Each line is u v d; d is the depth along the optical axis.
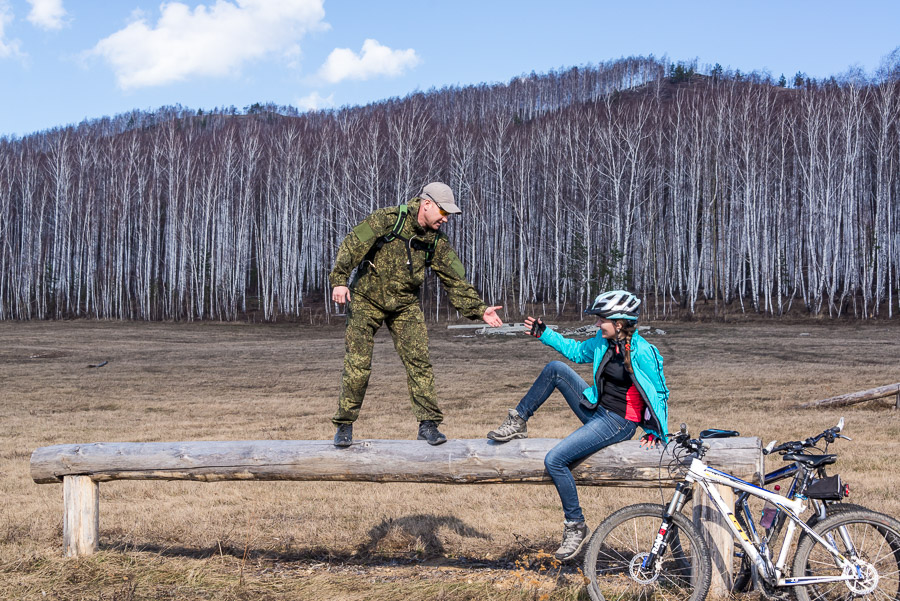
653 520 4.25
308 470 4.79
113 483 9.45
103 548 5.59
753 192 56.59
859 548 3.94
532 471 4.43
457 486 8.71
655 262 61.50
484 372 28.20
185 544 5.86
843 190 53.69
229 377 27.56
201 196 69.88
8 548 5.46
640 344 4.13
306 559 5.42
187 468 4.95
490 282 64.38
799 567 3.92
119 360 34.06
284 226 65.12
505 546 5.63
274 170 70.31
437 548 5.64
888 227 52.59
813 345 35.38
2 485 9.34
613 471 4.34
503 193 65.50
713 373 24.80
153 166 75.12
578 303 61.34
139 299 69.62
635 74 134.88
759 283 61.09
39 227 73.44
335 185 64.50
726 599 4.17
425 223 4.51
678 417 14.66
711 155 61.59
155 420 17.12
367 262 4.58
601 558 4.27
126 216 70.12
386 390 22.73
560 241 64.88
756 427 12.77
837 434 4.00
